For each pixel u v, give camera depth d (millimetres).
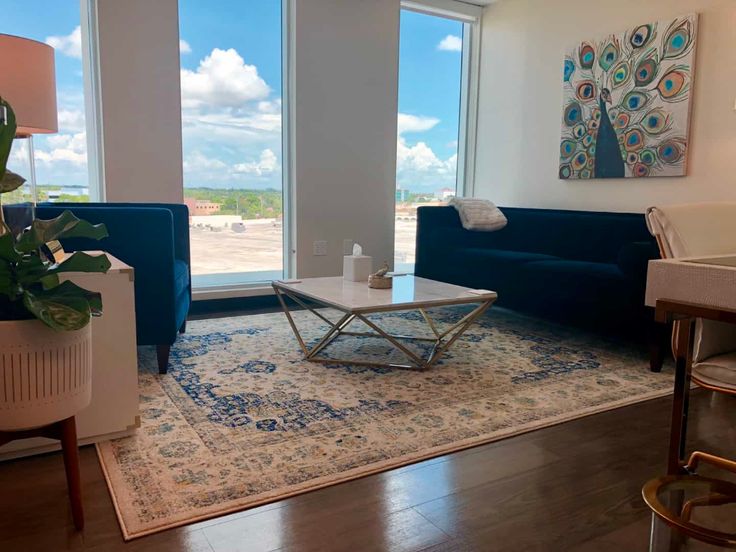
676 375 1335
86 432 1884
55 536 1404
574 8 4340
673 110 3645
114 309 1888
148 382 2508
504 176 5102
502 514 1550
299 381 2553
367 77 4520
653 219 1773
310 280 3125
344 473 1735
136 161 3707
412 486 1683
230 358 2883
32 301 1297
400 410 2240
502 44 5031
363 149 4574
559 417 2213
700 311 1075
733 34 3334
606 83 4074
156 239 2525
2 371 1320
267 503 1569
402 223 5148
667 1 3688
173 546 1372
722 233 1757
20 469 1743
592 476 1768
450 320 3871
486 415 2215
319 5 4238
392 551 1377
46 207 2555
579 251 3977
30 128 2215
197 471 1728
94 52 3596
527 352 3121
